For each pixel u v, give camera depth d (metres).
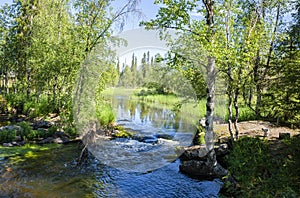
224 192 5.90
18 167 6.99
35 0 15.63
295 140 6.07
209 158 7.14
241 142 7.16
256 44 6.59
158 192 6.08
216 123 11.06
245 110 12.32
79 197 5.57
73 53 11.27
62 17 14.34
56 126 10.73
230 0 6.97
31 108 13.48
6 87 17.91
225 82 8.12
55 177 6.53
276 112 7.53
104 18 10.53
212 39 6.46
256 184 4.99
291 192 3.95
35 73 14.23
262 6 8.24
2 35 16.34
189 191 6.17
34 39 13.98
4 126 10.75
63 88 13.83
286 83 6.57
